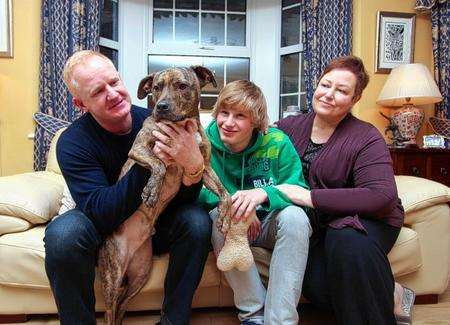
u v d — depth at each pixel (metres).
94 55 1.37
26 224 1.59
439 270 1.80
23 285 1.53
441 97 2.81
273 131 1.62
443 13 2.95
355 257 1.33
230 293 1.69
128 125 1.47
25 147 2.75
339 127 1.66
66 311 1.30
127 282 1.49
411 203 1.73
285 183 1.54
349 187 1.61
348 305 1.33
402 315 1.55
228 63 3.40
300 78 3.27
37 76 2.74
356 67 1.61
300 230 1.38
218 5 3.36
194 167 1.30
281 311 1.34
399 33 3.03
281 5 3.32
